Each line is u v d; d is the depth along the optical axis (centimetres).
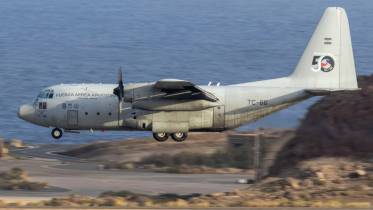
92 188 15638
